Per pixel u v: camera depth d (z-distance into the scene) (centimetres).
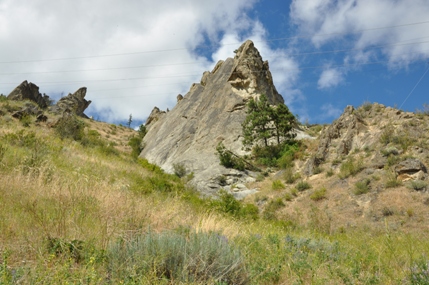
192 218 898
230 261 490
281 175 3388
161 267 460
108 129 7481
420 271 552
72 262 430
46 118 3550
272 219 2108
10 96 5259
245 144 4256
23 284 359
